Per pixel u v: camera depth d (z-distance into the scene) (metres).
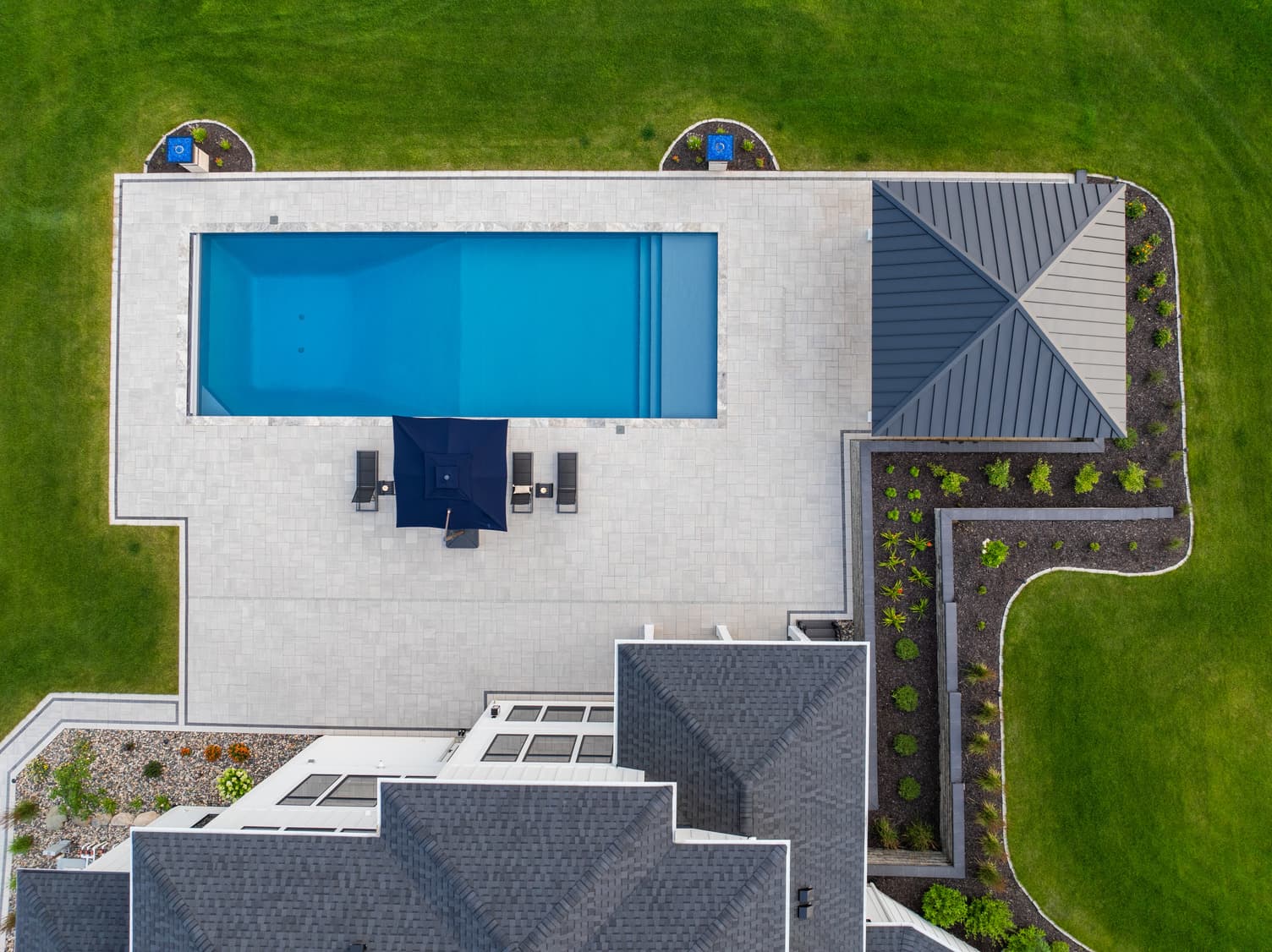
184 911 14.48
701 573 21.83
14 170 21.92
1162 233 21.75
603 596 21.83
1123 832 20.97
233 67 22.08
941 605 20.97
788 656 16.77
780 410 21.81
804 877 15.96
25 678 21.83
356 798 18.23
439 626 21.92
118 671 21.91
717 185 21.91
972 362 17.88
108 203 21.98
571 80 22.06
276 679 21.95
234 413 22.41
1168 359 21.61
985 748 20.84
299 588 21.94
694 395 22.22
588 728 19.72
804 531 21.80
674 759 16.19
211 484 21.95
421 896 14.25
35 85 22.02
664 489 21.84
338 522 21.92
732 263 21.86
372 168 22.02
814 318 21.81
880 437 19.67
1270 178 21.62
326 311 22.41
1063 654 21.16
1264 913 20.75
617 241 22.25
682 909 14.21
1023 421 18.19
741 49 22.08
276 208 21.95
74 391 22.00
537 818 14.48
